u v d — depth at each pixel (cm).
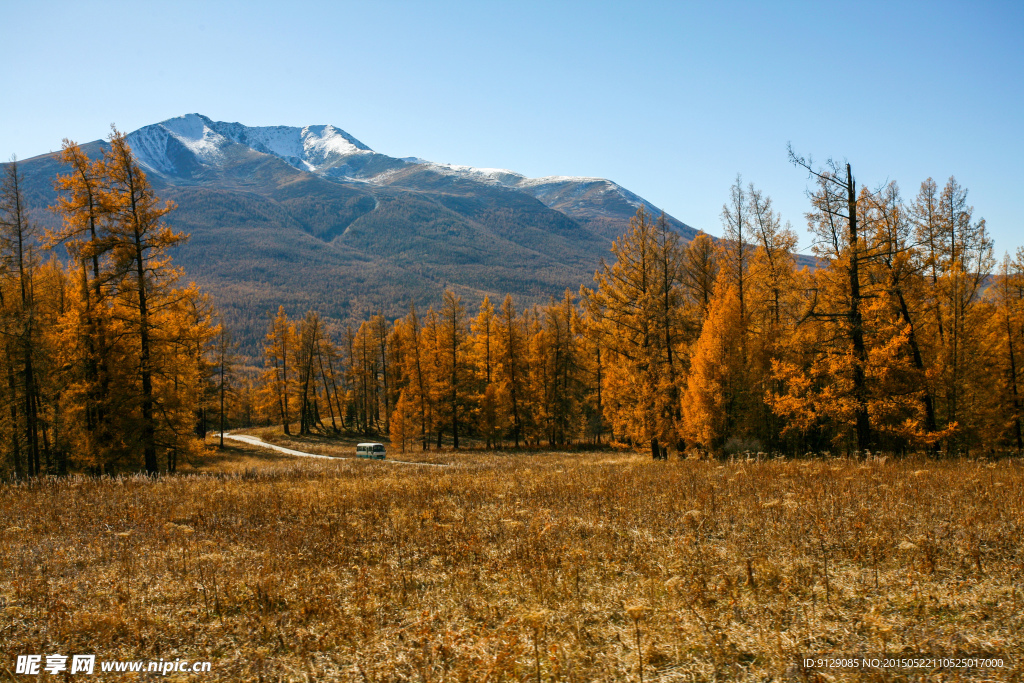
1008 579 652
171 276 2173
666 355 2570
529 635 586
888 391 1803
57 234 2047
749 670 502
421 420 5062
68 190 2062
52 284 2617
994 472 1293
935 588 642
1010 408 2278
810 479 1312
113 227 2066
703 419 2264
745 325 2380
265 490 1582
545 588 714
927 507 963
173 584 793
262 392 6291
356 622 650
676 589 681
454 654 562
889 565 729
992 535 799
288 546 966
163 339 2180
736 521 980
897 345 1762
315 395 6925
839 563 749
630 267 2572
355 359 7356
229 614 704
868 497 1070
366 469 2412
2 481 1858
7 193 2309
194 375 2394
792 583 684
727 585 687
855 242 1828
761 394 2311
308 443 5912
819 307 2123
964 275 2128
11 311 2289
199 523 1164
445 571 823
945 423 2266
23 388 2317
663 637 567
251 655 590
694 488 1277
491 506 1236
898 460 1675
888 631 535
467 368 5122
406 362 5559
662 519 1021
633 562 809
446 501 1309
